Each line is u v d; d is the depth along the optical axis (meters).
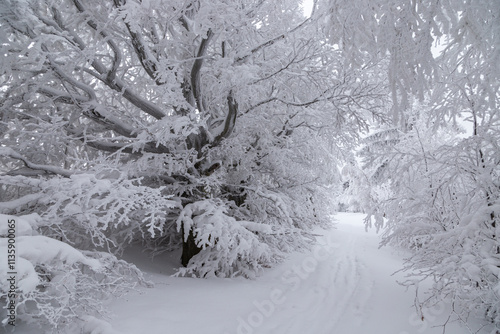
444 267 4.21
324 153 8.74
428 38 2.67
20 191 5.82
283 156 7.37
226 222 5.88
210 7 4.04
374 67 6.15
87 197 3.83
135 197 4.16
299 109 6.86
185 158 6.05
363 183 15.09
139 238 7.68
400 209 6.01
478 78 3.32
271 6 6.29
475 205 4.71
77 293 3.21
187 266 6.52
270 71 6.55
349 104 6.41
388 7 2.71
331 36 3.14
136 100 6.14
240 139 6.87
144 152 5.87
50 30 4.44
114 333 3.12
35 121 5.71
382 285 6.05
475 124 4.56
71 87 6.21
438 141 9.33
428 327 4.05
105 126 6.23
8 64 4.34
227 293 5.18
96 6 5.59
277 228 6.92
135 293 4.72
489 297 3.72
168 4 4.72
